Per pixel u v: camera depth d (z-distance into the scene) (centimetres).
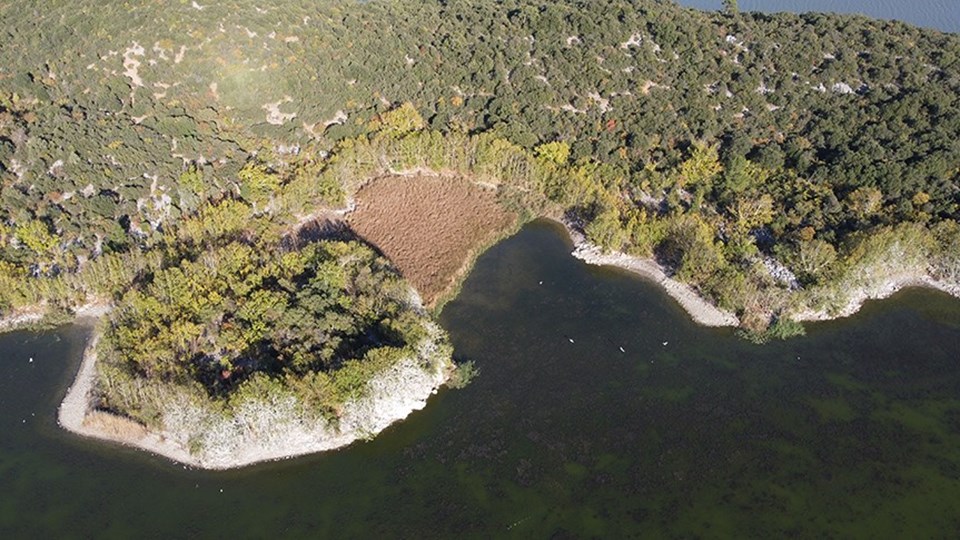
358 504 9419
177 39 14350
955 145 13400
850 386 10975
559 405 10681
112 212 12625
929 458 9975
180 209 12900
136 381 9888
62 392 10638
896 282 12606
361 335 10738
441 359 10894
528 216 14038
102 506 9294
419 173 14738
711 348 11575
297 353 10075
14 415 10319
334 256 11750
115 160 13225
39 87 13950
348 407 9856
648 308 12262
